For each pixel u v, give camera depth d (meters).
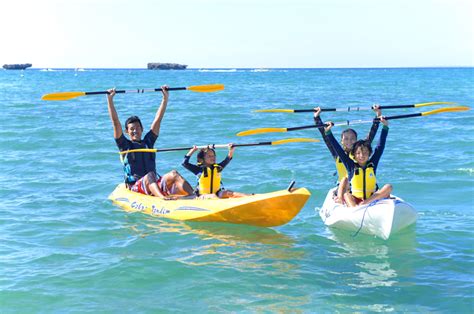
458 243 6.77
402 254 6.43
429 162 11.73
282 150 13.19
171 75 97.69
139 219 7.89
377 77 79.19
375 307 5.00
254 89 42.50
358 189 7.57
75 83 57.00
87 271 5.81
